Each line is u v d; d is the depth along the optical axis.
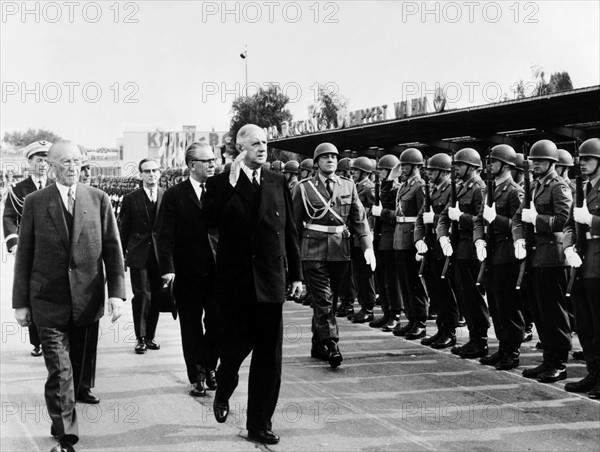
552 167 6.81
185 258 6.19
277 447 4.87
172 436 5.10
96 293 5.00
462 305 7.80
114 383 6.58
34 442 5.07
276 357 4.98
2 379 6.82
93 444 4.94
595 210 6.05
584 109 12.41
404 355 7.80
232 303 5.00
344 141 20.28
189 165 6.39
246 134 5.03
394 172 9.54
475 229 7.34
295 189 7.73
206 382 6.32
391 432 5.17
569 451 4.78
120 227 8.01
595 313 6.04
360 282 9.98
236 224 4.98
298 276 5.21
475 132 16.02
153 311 8.02
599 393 6.03
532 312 6.93
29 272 4.96
